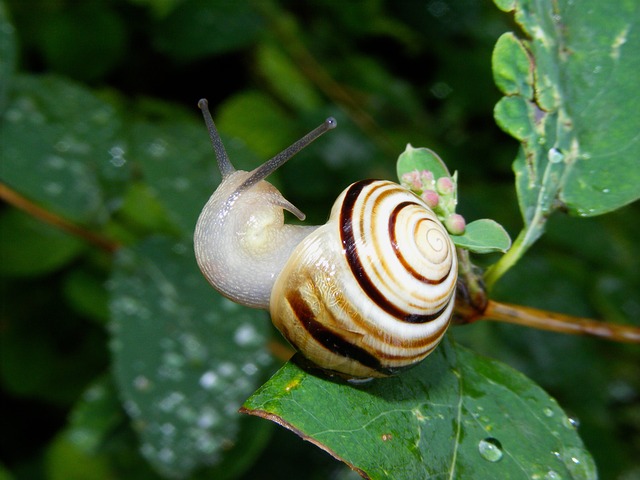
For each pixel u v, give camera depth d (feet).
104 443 0.54
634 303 0.71
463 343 0.59
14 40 0.45
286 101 0.75
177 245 0.44
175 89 0.77
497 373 0.28
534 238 0.30
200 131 0.48
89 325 0.63
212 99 0.77
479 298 0.30
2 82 0.45
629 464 0.68
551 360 0.62
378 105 0.79
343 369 0.28
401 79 0.88
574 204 0.30
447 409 0.27
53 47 0.67
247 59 0.75
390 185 0.29
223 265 0.32
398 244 0.28
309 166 0.69
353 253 0.28
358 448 0.25
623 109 0.30
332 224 0.29
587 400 0.63
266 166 0.33
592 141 0.31
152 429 0.41
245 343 0.43
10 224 0.60
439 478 0.25
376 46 0.88
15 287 0.62
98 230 0.48
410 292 0.27
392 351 0.27
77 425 0.54
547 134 0.30
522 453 0.26
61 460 0.56
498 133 0.83
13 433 0.67
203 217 0.33
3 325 0.61
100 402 0.54
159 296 0.43
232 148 0.49
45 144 0.46
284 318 0.29
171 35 0.70
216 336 0.43
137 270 0.44
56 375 0.61
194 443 0.41
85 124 0.47
